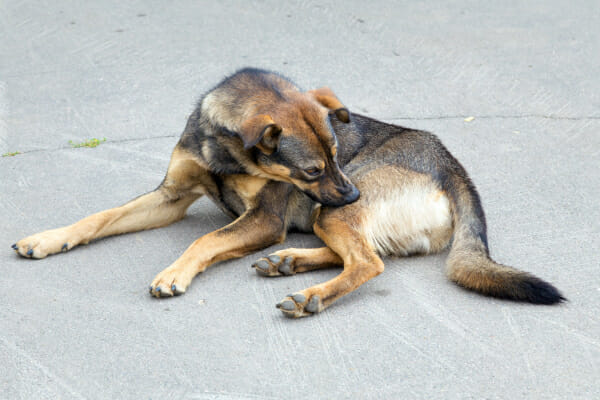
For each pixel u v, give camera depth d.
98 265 3.36
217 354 3.09
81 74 4.45
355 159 3.52
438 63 4.55
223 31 4.90
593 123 4.08
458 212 3.40
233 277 3.34
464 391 3.00
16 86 4.35
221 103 3.38
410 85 4.36
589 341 3.12
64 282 3.30
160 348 3.10
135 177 3.77
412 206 3.43
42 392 3.00
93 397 2.99
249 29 4.94
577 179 3.73
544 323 3.17
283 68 4.48
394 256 3.44
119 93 4.30
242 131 3.22
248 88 3.38
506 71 4.47
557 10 5.32
